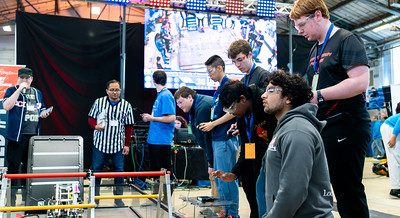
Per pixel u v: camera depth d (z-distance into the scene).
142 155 6.52
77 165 4.51
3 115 5.25
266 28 8.30
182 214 4.26
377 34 13.55
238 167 2.75
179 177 6.58
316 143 1.62
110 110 4.88
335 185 2.06
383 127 5.80
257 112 2.48
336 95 1.99
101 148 4.82
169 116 4.53
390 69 13.80
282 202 1.56
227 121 3.35
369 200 5.32
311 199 1.62
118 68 7.82
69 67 7.56
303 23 2.17
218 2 8.26
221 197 3.65
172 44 7.78
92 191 2.92
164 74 4.66
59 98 7.47
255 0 8.34
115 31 7.83
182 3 7.86
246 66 3.02
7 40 12.04
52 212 3.72
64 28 7.55
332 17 12.77
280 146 1.66
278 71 1.85
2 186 2.92
